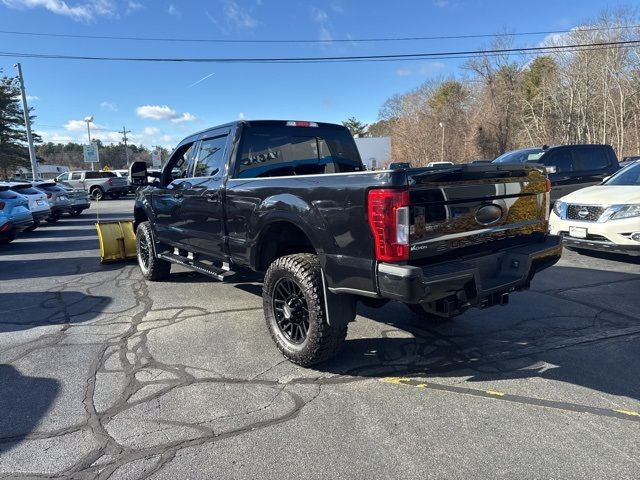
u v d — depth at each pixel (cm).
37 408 319
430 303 335
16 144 5288
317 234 344
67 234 1380
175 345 430
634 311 496
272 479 242
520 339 429
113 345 434
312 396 330
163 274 681
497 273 372
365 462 254
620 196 691
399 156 5916
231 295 601
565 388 334
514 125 5109
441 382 348
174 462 257
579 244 721
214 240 491
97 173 3194
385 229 297
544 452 259
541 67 5512
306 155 518
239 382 354
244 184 425
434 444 269
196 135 553
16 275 777
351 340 434
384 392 334
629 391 328
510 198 374
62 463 258
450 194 326
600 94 4556
